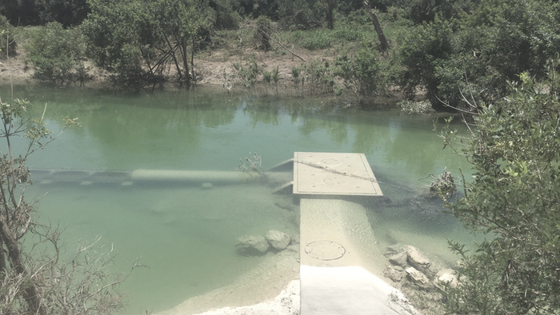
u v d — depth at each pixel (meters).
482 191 3.88
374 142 14.61
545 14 16.31
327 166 11.16
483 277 3.90
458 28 22.22
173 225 9.02
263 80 24.88
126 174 11.40
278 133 15.71
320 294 6.32
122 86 24.97
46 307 4.72
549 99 4.20
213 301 6.64
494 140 4.26
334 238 7.89
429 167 12.12
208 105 20.59
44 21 44.03
